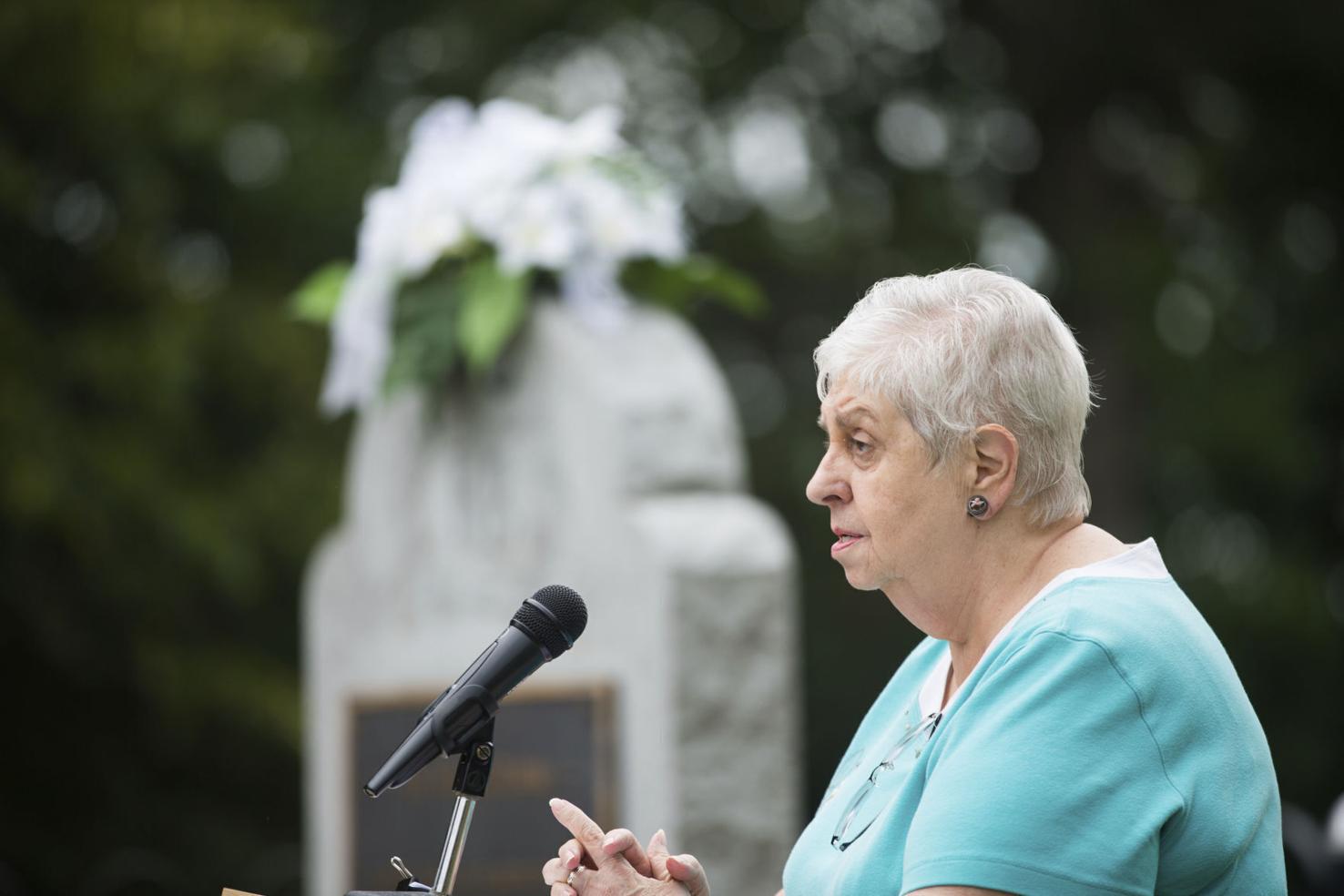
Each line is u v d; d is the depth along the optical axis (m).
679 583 15.03
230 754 32.97
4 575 29.64
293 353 32.88
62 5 30.19
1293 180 44.53
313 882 18.09
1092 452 42.28
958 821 6.42
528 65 43.44
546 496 16.12
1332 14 42.41
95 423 30.77
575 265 16.30
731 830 15.05
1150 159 45.94
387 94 42.88
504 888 15.62
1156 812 6.38
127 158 32.59
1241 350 43.78
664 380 16.09
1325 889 15.22
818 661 43.97
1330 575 45.22
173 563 30.95
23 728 31.73
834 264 43.81
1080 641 6.61
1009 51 44.38
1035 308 7.12
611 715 15.26
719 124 44.59
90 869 31.48
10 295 30.47
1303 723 43.44
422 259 16.28
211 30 31.69
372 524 17.86
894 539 7.08
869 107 45.19
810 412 44.25
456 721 7.27
